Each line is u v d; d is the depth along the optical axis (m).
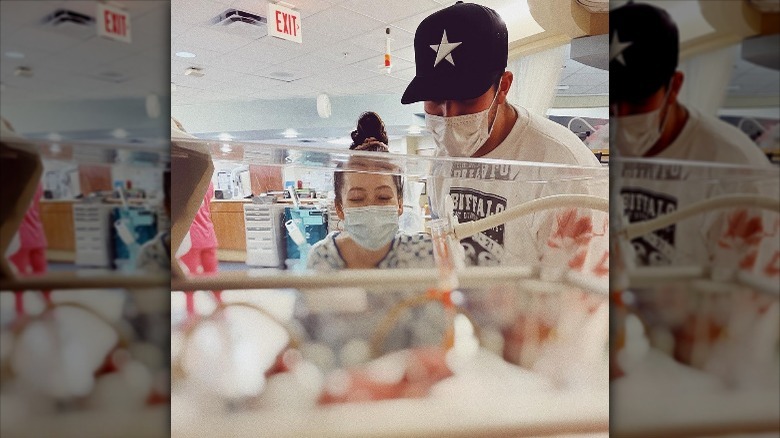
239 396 1.04
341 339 1.16
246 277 1.23
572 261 1.43
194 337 1.08
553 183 1.50
